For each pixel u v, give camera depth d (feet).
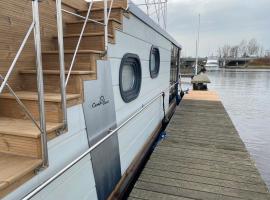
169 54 21.97
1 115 6.33
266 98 55.21
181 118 21.13
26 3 7.52
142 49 12.73
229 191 9.63
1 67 6.79
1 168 4.63
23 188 4.60
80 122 6.80
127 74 11.59
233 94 61.62
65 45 8.82
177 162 12.15
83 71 6.96
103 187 8.41
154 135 16.85
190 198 9.16
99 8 10.11
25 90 7.32
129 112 11.18
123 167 10.53
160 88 18.43
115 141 9.45
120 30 9.51
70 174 6.38
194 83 45.88
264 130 29.91
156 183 10.14
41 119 4.83
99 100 7.91
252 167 11.67
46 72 6.83
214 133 16.92
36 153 5.06
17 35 7.28
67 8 10.04
